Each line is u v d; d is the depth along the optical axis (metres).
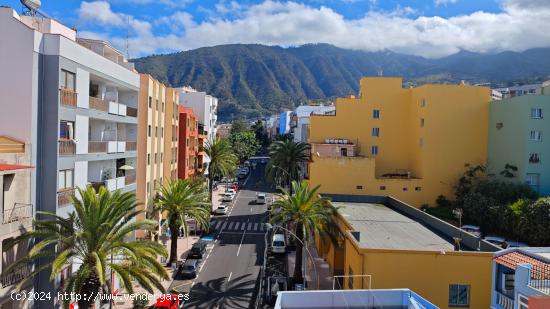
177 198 37.09
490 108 51.47
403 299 18.45
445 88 51.69
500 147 49.06
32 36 22.61
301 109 106.62
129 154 36.50
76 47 25.70
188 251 43.19
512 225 39.47
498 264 19.06
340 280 31.81
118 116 33.34
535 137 44.56
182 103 86.00
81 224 22.39
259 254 43.25
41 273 23.28
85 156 27.58
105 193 22.62
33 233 20.48
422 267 23.30
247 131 154.88
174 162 54.72
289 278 35.44
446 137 51.72
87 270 20.78
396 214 39.19
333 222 32.75
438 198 51.50
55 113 23.55
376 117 57.78
